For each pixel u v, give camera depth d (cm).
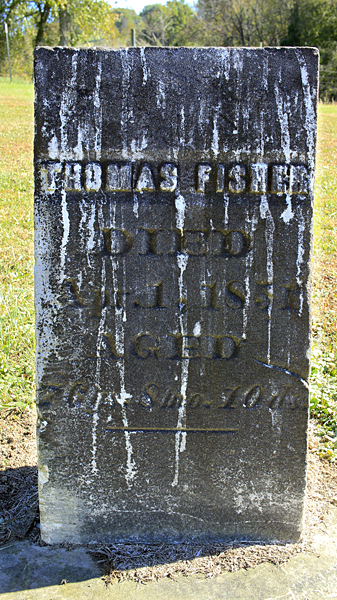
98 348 146
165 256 144
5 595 143
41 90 139
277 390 148
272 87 140
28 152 533
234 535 154
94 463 150
